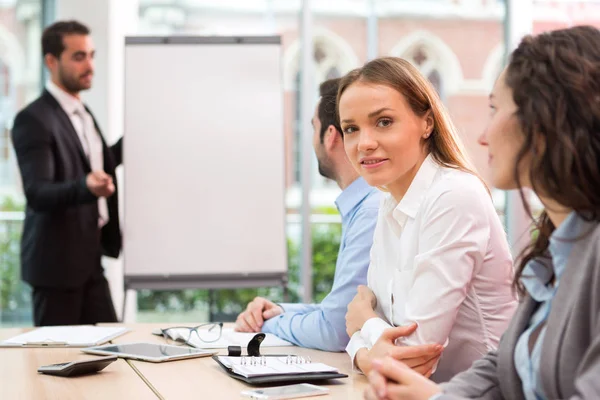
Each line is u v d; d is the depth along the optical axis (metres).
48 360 1.86
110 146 4.48
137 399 1.43
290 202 5.64
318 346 2.00
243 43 4.07
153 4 5.54
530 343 1.17
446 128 1.71
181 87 4.03
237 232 3.99
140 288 3.94
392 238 1.81
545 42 1.08
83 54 3.75
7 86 5.48
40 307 3.64
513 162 1.11
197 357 1.87
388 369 1.19
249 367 1.61
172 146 3.99
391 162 1.66
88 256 3.68
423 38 6.25
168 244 3.96
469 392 1.24
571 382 1.02
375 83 1.65
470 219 1.62
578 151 1.01
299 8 5.34
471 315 1.67
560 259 1.10
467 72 6.43
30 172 3.57
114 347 1.98
